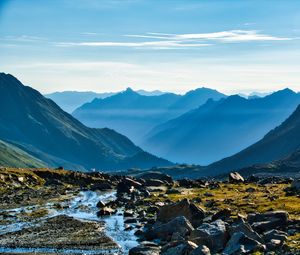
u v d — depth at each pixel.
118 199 112.00
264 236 53.16
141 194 119.56
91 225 77.88
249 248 49.00
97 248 60.25
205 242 53.53
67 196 127.69
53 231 72.69
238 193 111.50
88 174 192.00
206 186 141.62
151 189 134.25
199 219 70.69
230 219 66.12
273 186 128.12
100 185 148.88
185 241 53.38
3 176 158.75
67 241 64.62
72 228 75.19
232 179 157.38
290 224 60.00
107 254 56.62
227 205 85.94
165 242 60.59
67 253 57.31
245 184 143.75
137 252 54.22
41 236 68.62
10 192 135.75
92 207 103.25
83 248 60.25
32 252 57.75
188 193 118.69
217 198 100.56
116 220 83.38
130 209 95.44
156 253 53.62
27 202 112.75
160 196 112.75
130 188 133.00
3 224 79.81
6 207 103.44
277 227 59.03
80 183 171.38
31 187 152.00
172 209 73.12
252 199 93.69
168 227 64.44
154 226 71.81
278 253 46.03
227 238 54.16
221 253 49.38
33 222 81.88
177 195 113.94
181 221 64.44
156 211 88.44
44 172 181.75
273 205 81.62
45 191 139.25
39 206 105.06
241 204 85.44
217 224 56.81
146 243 57.81
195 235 55.16
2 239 66.44
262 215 62.34
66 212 95.50
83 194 133.25
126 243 63.41
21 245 62.12
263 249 48.19
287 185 129.50
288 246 47.72
